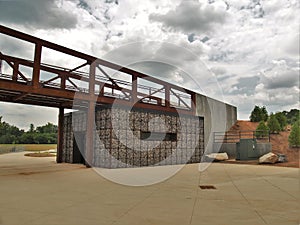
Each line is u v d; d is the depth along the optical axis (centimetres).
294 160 1342
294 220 318
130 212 352
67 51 959
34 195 473
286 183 657
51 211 354
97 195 476
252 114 2544
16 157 1770
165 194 494
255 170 1002
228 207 388
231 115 2033
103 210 362
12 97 1070
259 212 358
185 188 572
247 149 1438
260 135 1866
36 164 1184
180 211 361
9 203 405
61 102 1199
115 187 572
